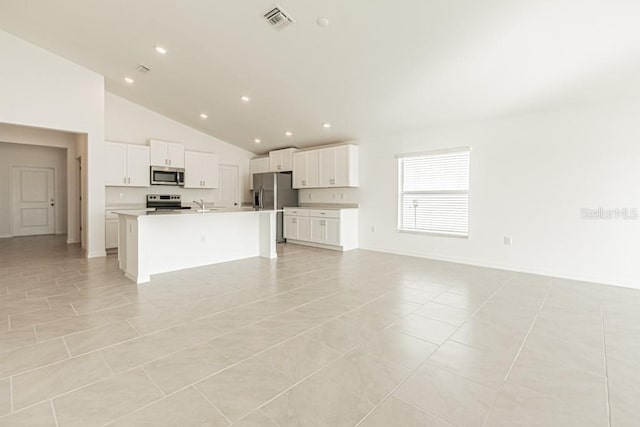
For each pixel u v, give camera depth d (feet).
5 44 14.01
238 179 26.21
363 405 5.21
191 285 12.02
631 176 11.61
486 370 6.27
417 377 6.03
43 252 18.34
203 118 20.99
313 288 11.70
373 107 15.62
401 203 18.53
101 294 10.84
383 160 19.01
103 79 16.72
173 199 22.36
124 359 6.61
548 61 10.30
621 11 8.00
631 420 4.86
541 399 5.38
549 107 13.03
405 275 13.60
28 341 7.34
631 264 11.71
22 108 14.49
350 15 9.74
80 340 7.43
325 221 20.26
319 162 21.35
